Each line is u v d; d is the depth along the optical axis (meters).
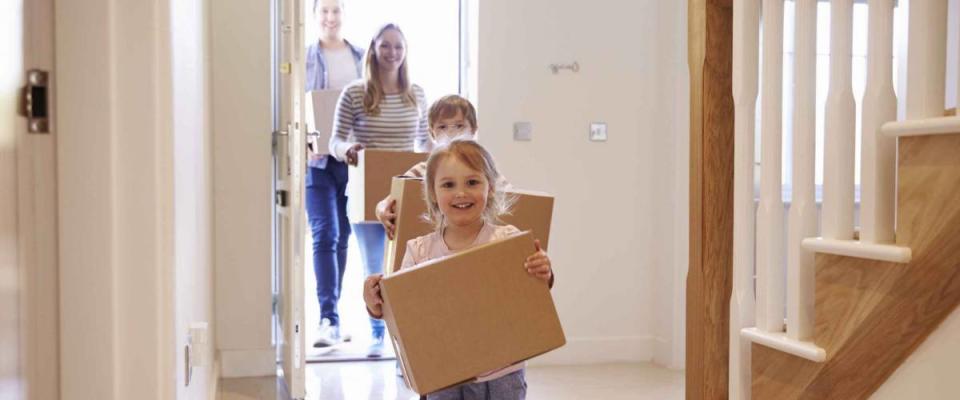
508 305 1.76
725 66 2.08
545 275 1.79
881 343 1.63
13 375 1.27
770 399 1.87
